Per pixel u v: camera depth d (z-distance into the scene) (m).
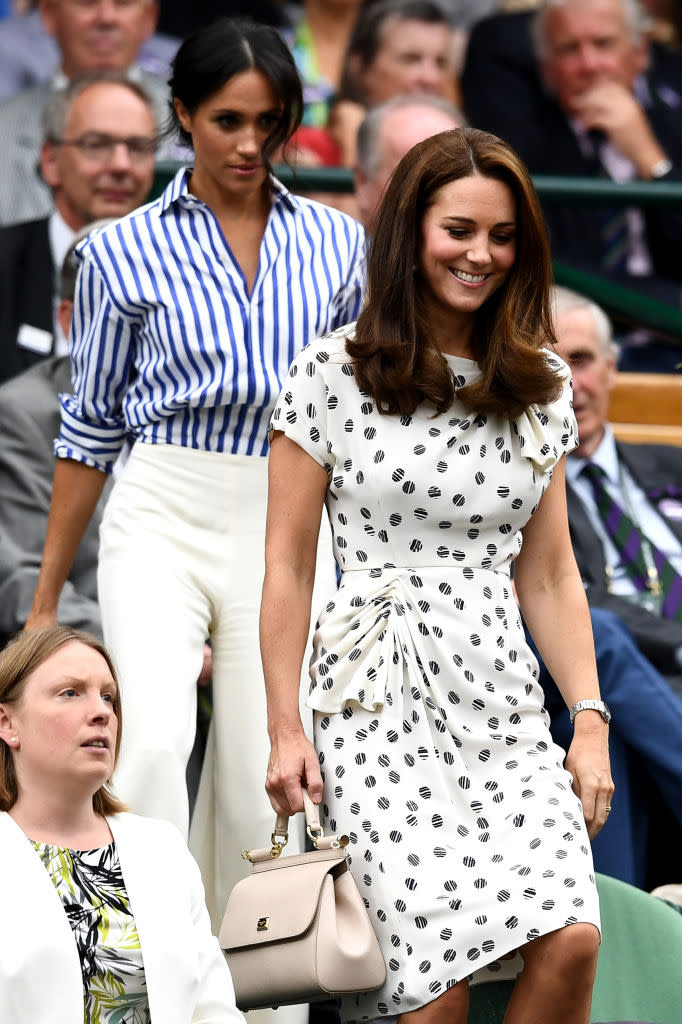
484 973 11.03
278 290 13.46
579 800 10.81
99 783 10.45
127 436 14.20
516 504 10.98
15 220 23.33
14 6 24.48
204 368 13.30
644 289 22.42
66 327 18.50
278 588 11.02
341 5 25.16
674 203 21.05
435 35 25.17
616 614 16.98
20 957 9.78
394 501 10.80
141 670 12.84
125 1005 10.04
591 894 10.28
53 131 21.05
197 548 13.17
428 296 10.99
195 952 10.26
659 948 12.58
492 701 10.77
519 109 25.17
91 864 10.33
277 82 13.23
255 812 13.19
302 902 10.39
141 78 24.52
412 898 10.37
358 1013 10.50
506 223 10.80
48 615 14.55
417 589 10.82
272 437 11.18
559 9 24.92
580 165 25.25
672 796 15.17
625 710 15.17
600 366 18.80
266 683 10.98
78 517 14.33
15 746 10.48
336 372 10.98
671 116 25.27
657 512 18.75
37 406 18.05
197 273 13.43
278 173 20.38
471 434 10.91
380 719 10.71
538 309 11.08
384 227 10.95
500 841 10.50
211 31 13.34
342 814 10.64
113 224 13.65
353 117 25.08
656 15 25.09
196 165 13.67
